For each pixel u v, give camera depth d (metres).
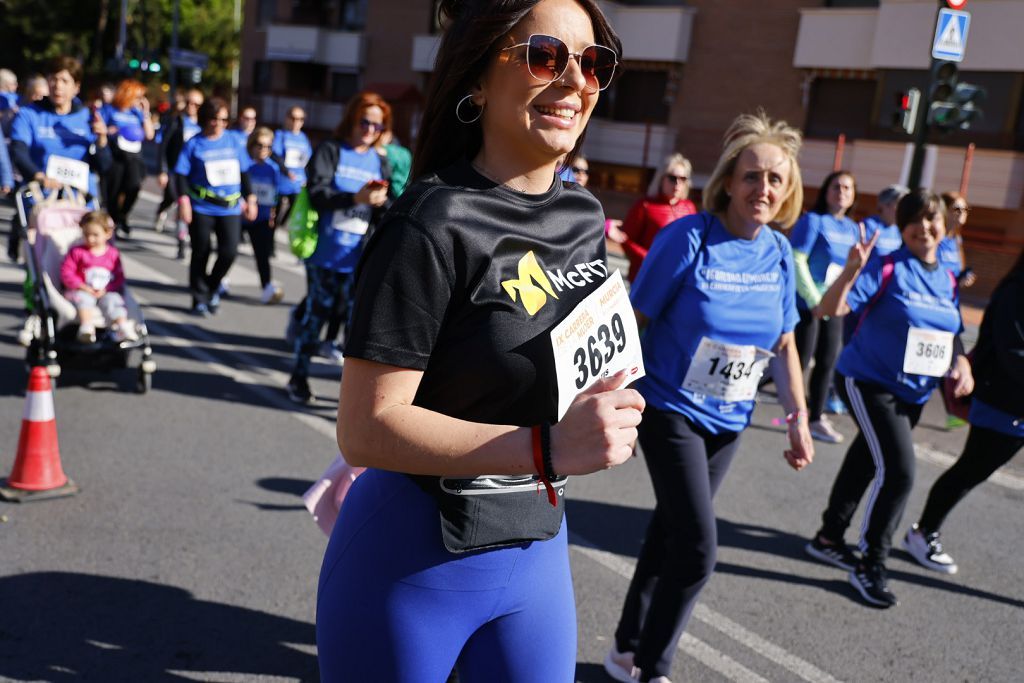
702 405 2.97
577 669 3.27
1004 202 18.36
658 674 2.99
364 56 31.36
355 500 1.71
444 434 1.43
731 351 2.96
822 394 6.47
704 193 3.13
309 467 4.98
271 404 6.07
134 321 6.02
